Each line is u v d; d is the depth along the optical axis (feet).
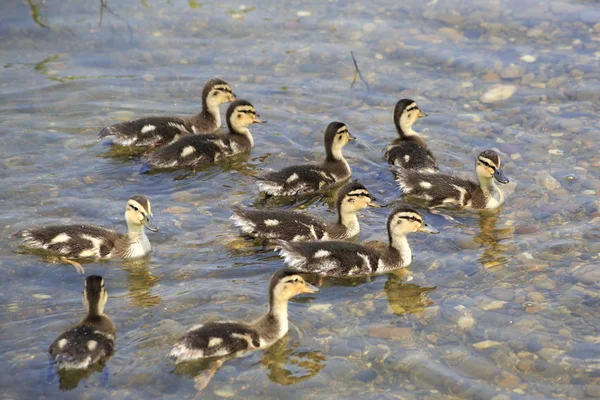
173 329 41.47
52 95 67.77
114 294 44.75
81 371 38.06
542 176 58.13
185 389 37.42
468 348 40.98
